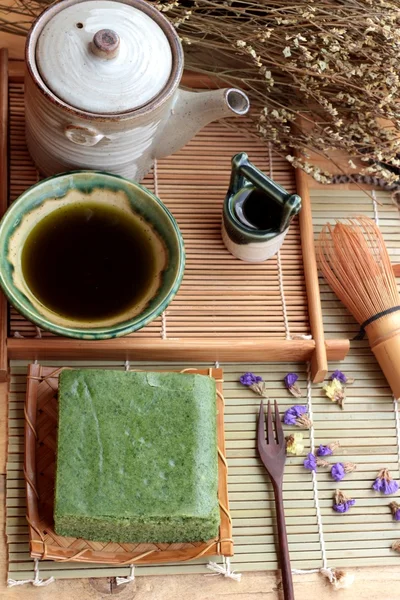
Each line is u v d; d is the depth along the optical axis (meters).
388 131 0.80
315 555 0.78
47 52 0.70
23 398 0.79
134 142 0.73
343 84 0.79
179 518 0.73
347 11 0.78
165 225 0.76
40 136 0.74
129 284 0.76
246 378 0.81
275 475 0.78
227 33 0.79
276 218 0.78
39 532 0.74
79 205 0.76
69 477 0.73
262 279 0.82
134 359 0.80
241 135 0.85
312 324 0.80
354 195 0.86
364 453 0.81
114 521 0.73
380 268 0.82
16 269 0.74
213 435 0.75
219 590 0.77
